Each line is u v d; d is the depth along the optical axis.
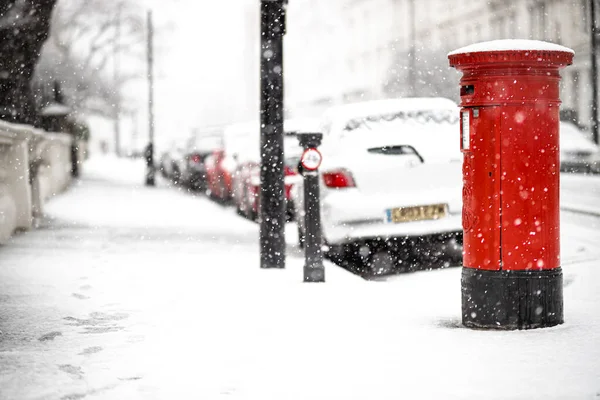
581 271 9.32
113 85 51.25
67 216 18.62
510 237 6.64
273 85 10.34
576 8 48.72
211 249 12.59
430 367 5.55
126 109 53.97
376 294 8.53
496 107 6.68
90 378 5.48
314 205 9.34
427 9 70.25
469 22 63.59
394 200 10.78
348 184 10.81
